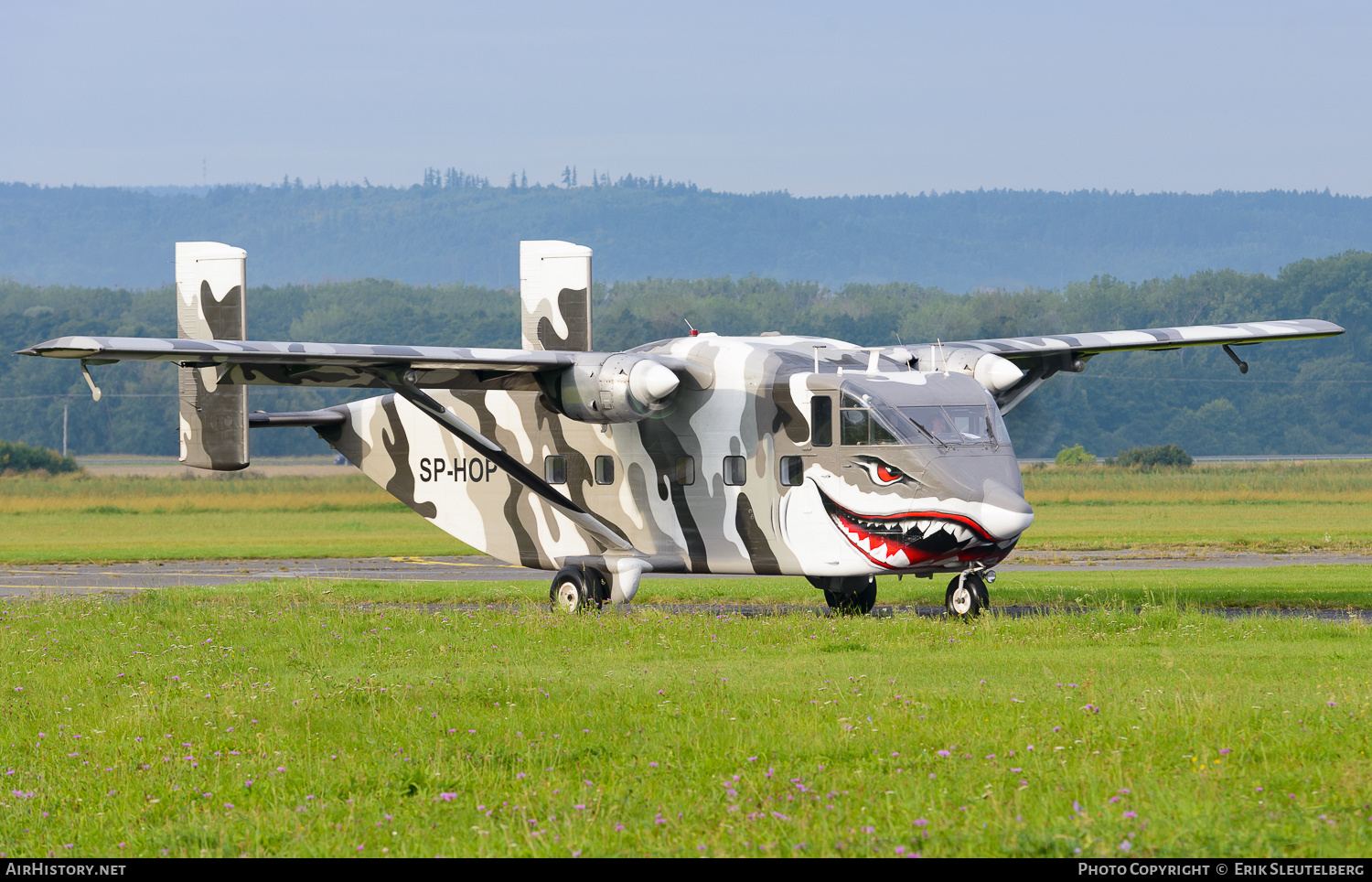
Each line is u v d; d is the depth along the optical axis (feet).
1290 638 188.24
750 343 244.83
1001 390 242.99
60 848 96.99
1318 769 104.42
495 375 235.40
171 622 229.04
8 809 106.63
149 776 115.96
